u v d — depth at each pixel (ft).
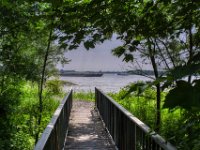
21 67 33.17
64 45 9.90
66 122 28.60
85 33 9.75
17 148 26.96
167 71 3.75
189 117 7.00
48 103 46.78
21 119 32.68
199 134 6.51
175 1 7.88
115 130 23.26
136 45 10.09
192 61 3.55
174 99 3.33
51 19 9.85
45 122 35.29
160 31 9.23
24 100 40.29
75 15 9.41
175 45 20.38
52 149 12.52
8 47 31.58
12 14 25.34
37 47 34.45
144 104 34.76
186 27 8.52
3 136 27.53
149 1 8.95
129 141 16.71
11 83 33.24
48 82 62.59
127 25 9.55
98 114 44.78
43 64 37.52
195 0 6.83
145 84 4.05
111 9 9.30
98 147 24.41
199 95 3.26
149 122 28.94
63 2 9.06
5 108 31.42
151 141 11.02
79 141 26.78
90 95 77.00
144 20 9.35
